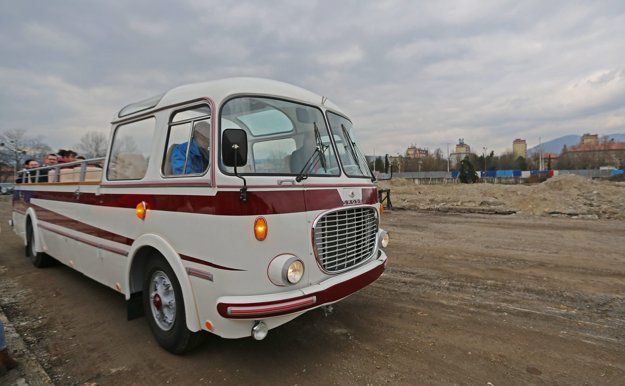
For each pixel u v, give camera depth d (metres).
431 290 5.41
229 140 2.87
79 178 5.19
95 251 4.66
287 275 2.98
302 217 3.21
